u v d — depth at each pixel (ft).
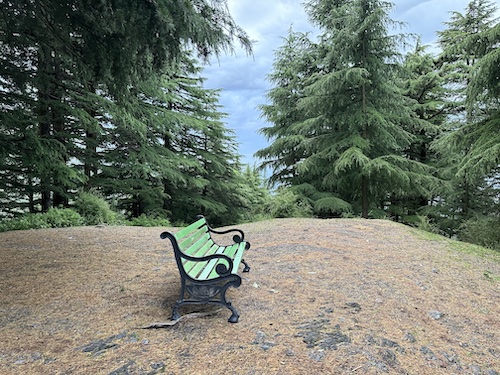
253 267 14.46
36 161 27.68
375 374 6.86
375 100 39.58
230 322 9.18
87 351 7.70
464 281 13.51
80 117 32.89
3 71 23.85
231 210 68.08
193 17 13.83
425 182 41.19
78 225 30.32
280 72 55.16
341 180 41.78
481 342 8.71
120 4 13.38
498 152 22.26
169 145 58.13
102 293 11.52
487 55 22.74
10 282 12.53
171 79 53.57
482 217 41.50
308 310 10.00
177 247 9.69
